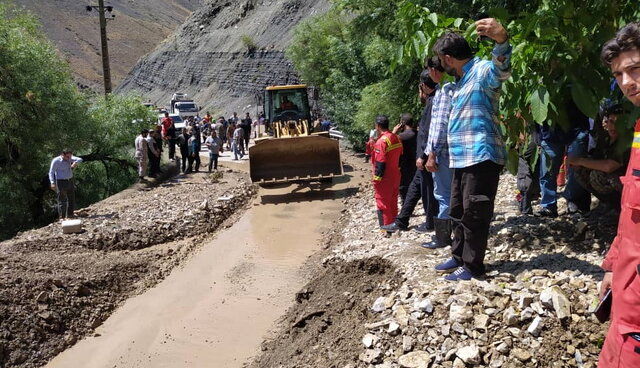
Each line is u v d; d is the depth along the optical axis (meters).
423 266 5.91
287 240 11.52
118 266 9.74
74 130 19.55
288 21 70.31
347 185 17.23
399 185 9.18
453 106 4.84
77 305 8.23
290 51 40.34
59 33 136.88
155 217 12.92
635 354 2.43
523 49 5.00
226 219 13.95
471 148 4.70
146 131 18.97
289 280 9.05
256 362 6.39
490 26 4.22
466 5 9.60
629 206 2.49
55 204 20.17
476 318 4.55
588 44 4.97
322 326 6.15
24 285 8.04
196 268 10.12
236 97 72.06
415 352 4.47
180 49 98.94
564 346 4.25
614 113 5.09
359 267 7.04
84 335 7.75
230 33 85.44
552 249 5.81
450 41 4.68
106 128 21.27
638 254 2.44
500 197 8.52
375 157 8.41
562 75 5.13
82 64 129.25
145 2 194.88
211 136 21.66
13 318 7.39
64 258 9.77
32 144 18.61
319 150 15.98
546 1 5.31
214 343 7.16
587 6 5.16
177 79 93.31
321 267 8.77
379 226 9.59
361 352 4.78
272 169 15.99
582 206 6.64
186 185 18.03
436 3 9.73
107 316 8.32
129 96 22.58
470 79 4.70
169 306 8.48
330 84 28.83
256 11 85.19
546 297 4.52
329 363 4.95
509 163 5.53
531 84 5.11
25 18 19.67
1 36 18.36
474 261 5.08
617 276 2.56
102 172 22.22
